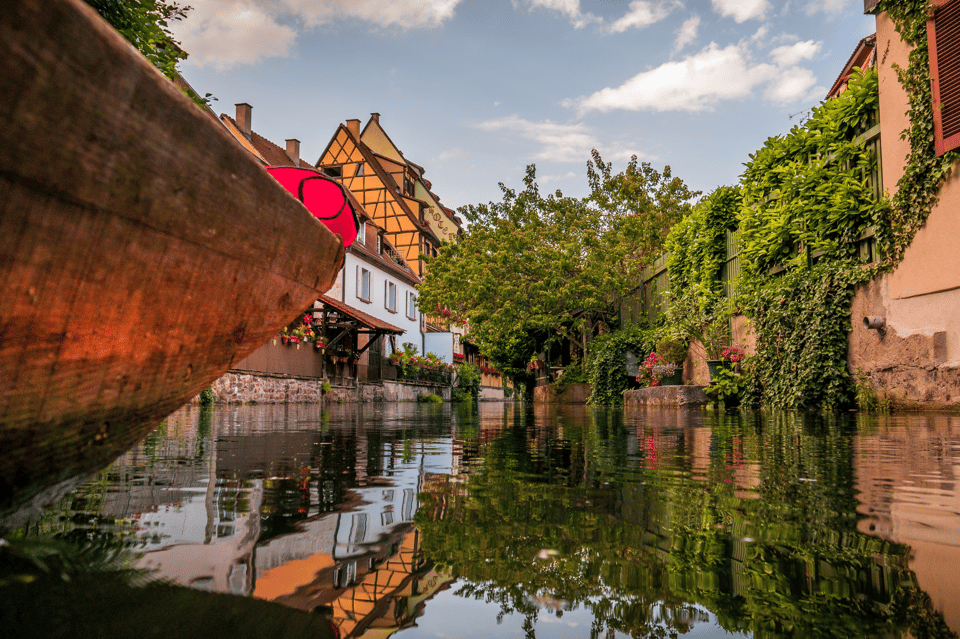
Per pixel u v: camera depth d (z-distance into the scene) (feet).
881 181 24.95
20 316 2.15
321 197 7.70
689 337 38.01
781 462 8.78
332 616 2.69
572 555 3.84
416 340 108.68
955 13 21.33
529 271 58.80
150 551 3.75
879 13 24.66
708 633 2.49
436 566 3.57
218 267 3.28
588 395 52.24
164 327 3.05
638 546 4.05
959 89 21.11
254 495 6.10
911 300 22.82
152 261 2.70
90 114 2.02
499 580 3.28
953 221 21.27
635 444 12.06
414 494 6.22
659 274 48.85
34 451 2.63
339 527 4.63
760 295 30.35
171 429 17.25
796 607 2.85
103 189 2.21
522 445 12.09
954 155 21.26
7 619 2.48
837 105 26.43
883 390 23.85
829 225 26.50
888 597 2.98
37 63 1.75
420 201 116.06
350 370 77.10
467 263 66.54
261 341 4.42
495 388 162.40
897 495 6.01
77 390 2.65
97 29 1.92
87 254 2.31
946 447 10.58
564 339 71.46
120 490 6.36
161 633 2.39
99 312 2.53
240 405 45.39
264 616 2.66
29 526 4.40
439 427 18.53
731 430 15.57
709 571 3.47
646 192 74.95
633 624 2.62
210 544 3.99
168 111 2.40
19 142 1.81
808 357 26.45
